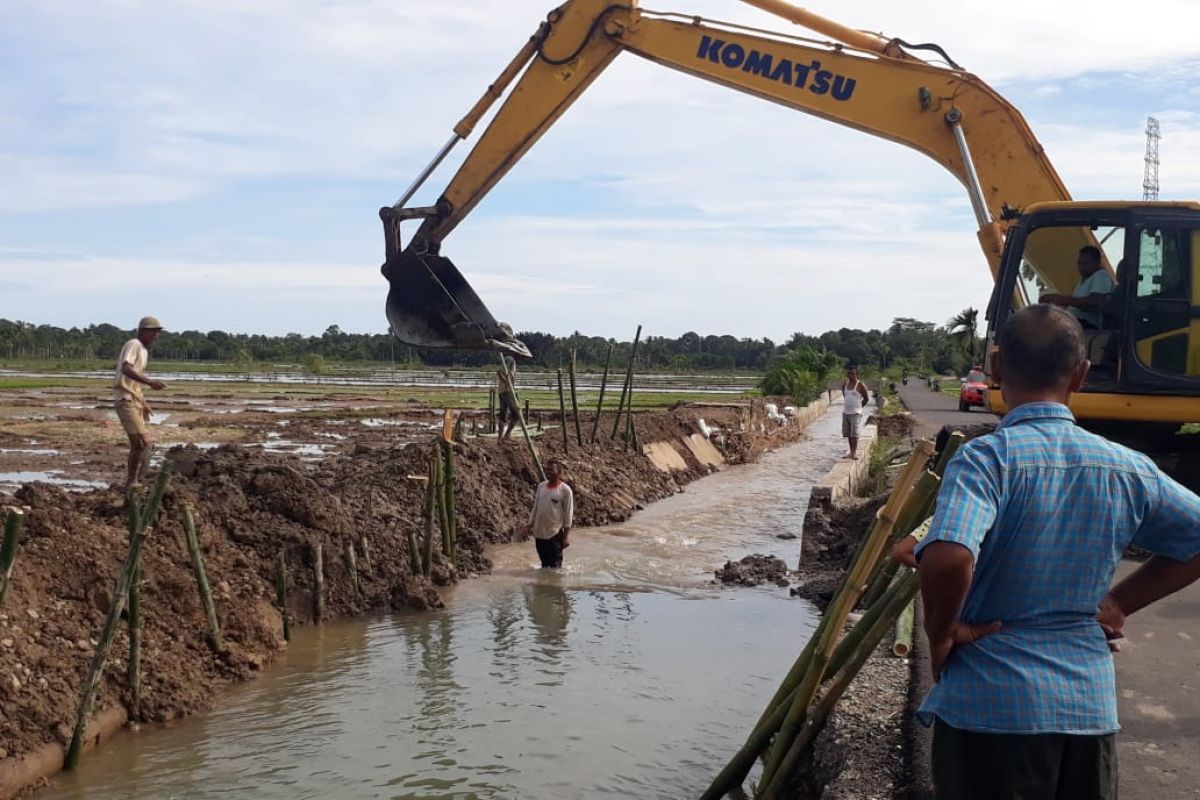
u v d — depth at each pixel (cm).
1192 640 683
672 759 703
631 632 1007
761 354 13700
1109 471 303
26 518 827
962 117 1196
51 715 677
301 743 718
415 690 829
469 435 1955
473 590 1173
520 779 666
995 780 296
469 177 1327
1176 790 473
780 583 1216
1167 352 939
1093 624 306
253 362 12006
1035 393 320
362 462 1608
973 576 307
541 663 904
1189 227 936
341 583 1071
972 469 302
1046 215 980
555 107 1309
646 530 1587
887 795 493
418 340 1286
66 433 2839
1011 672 296
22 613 742
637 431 2325
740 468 2645
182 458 1166
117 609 690
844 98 1235
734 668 896
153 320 1148
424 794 641
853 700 610
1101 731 296
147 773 665
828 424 4534
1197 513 303
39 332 12425
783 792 600
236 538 1032
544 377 8788
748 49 1265
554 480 1272
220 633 862
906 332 13262
